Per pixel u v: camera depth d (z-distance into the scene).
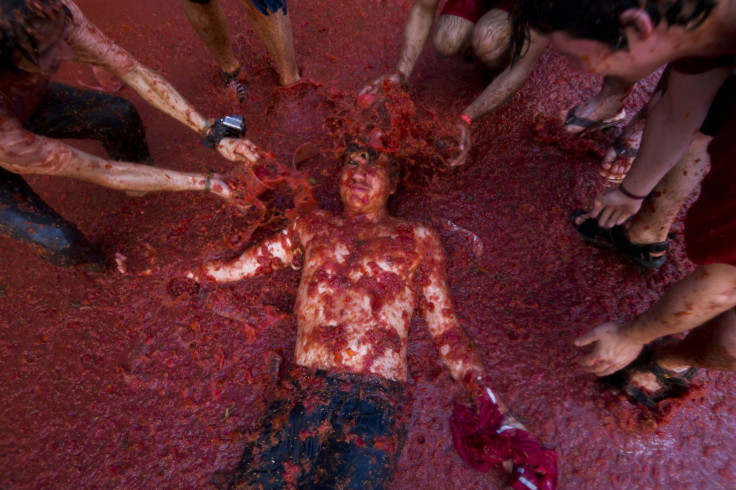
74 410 2.26
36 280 2.56
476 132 2.83
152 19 3.55
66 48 1.60
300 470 1.73
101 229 2.67
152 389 2.28
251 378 2.26
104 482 2.10
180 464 2.11
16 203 2.00
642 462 2.02
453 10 2.63
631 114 2.83
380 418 1.82
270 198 2.65
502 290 2.41
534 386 2.19
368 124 2.82
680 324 1.46
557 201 2.61
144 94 2.12
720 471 1.98
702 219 1.18
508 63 2.69
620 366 1.82
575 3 0.93
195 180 2.18
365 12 3.42
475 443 1.94
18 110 1.83
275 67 3.17
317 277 2.06
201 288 2.46
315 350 1.96
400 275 2.06
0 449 2.19
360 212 2.20
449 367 2.05
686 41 0.98
